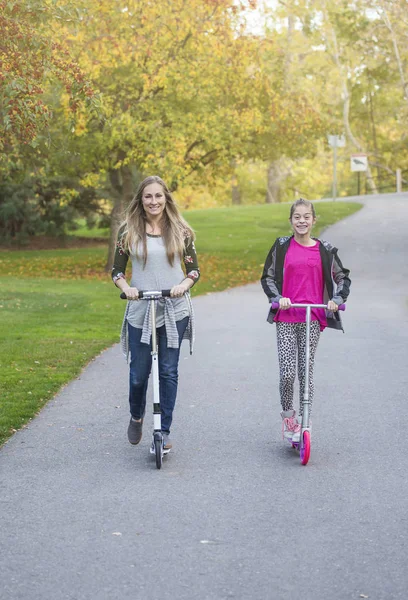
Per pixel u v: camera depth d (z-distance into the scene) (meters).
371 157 59.44
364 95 55.19
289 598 4.09
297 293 6.69
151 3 21.59
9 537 4.89
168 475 6.12
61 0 15.86
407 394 8.69
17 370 10.20
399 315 14.52
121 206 26.05
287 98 26.22
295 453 6.68
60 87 21.11
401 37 41.38
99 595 4.13
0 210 35.38
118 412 8.11
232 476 6.09
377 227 30.52
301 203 6.66
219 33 22.58
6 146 21.88
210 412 8.04
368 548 4.70
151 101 22.81
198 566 4.47
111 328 14.01
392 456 6.57
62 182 35.12
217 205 72.06
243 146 25.19
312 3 47.88
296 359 6.80
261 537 4.88
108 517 5.23
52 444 6.99
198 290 19.53
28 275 25.70
